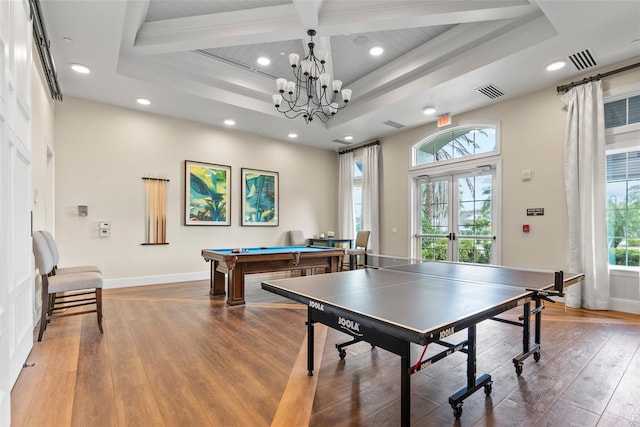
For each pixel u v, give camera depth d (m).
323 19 3.40
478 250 5.47
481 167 5.31
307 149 7.77
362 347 2.81
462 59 4.11
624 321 3.50
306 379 2.23
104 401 1.94
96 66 3.91
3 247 1.70
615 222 4.10
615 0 2.78
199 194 6.07
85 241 4.95
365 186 7.24
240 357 2.58
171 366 2.41
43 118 3.73
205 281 5.85
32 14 2.48
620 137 3.92
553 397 2.00
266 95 5.46
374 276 2.66
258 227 6.90
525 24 3.53
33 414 1.80
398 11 3.30
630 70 3.78
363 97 5.54
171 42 3.78
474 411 1.85
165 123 5.73
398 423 1.74
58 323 3.39
